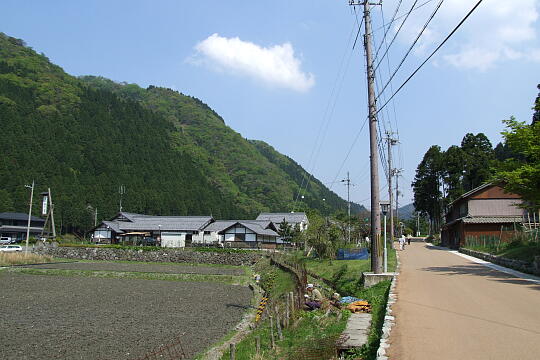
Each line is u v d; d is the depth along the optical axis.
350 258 34.47
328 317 13.38
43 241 63.25
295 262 34.22
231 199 123.88
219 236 68.31
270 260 45.47
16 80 122.50
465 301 12.16
